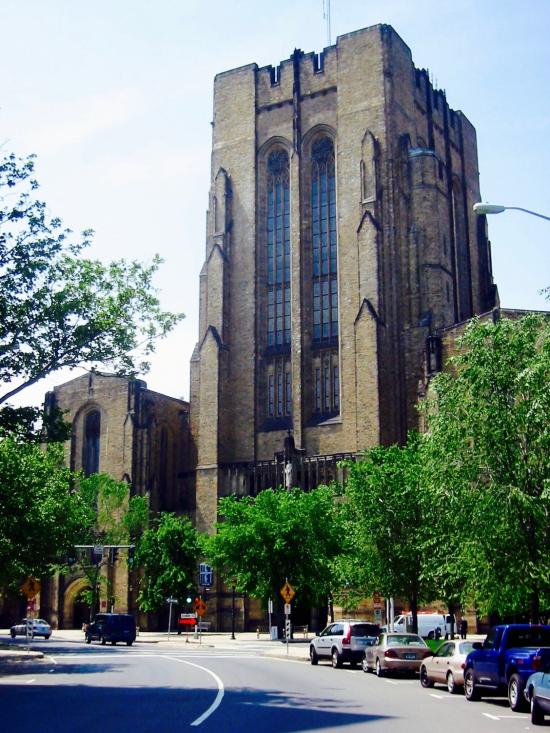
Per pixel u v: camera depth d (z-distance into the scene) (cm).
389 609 5769
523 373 3041
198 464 9056
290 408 9056
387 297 8612
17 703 2512
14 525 5047
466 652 3022
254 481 8756
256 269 9494
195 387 10081
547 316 3531
